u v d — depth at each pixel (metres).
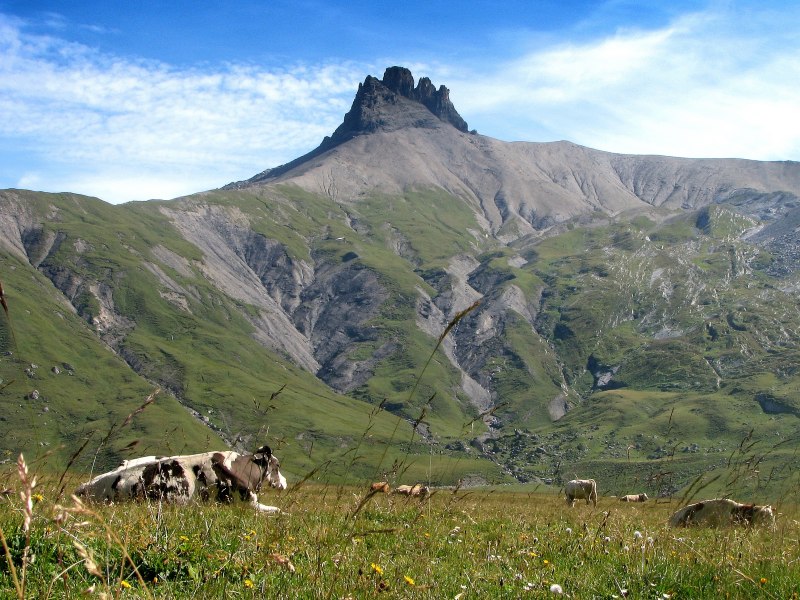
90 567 5.09
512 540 13.30
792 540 13.63
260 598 7.77
